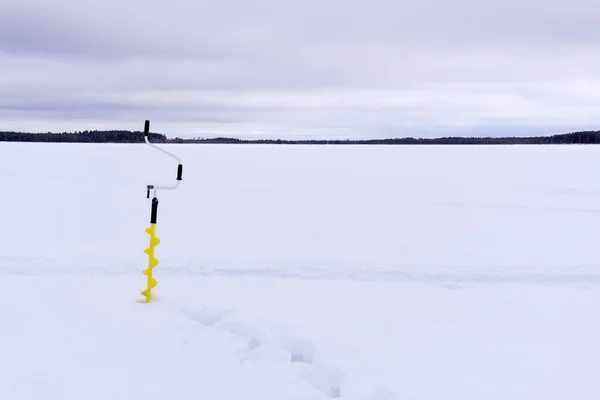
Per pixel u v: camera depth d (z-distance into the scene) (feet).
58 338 12.60
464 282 19.86
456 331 14.34
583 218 35.53
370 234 29.55
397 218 35.24
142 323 13.85
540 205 41.60
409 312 15.97
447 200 44.57
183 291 17.37
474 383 11.16
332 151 138.51
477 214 37.11
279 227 31.37
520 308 16.63
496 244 27.07
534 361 12.41
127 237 27.04
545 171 72.43
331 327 14.30
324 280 19.70
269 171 71.92
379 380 11.07
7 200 39.09
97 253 23.02
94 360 11.48
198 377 10.95
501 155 112.47
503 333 14.28
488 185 56.18
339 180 61.05
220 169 73.72
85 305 15.25
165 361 11.62
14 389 10.03
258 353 12.36
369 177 64.85
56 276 18.84
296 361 12.93
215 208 38.40
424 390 10.77
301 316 15.21
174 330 13.50
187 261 21.74
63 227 29.43
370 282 19.57
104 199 41.29
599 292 18.63
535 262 22.97
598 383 11.29
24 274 19.12
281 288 18.35
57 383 10.36
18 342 12.26
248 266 21.22
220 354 12.16
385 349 12.82
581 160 92.53
